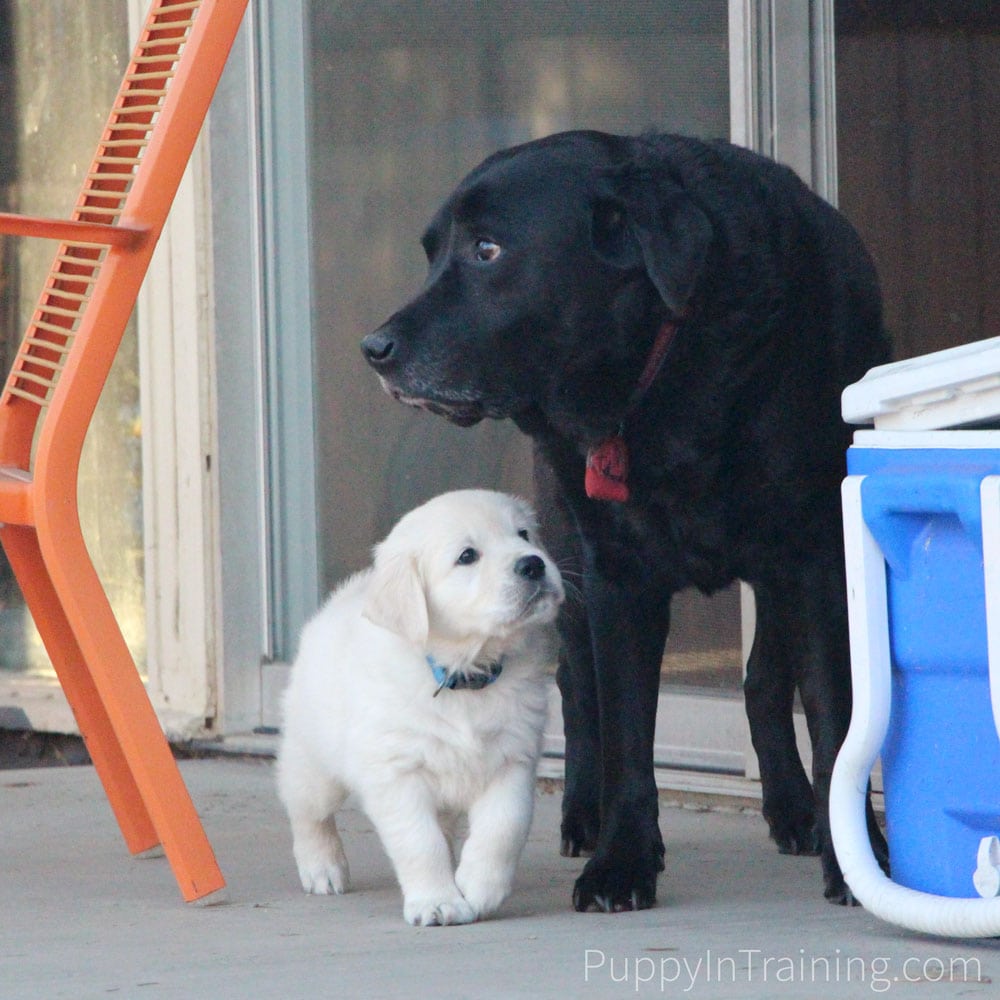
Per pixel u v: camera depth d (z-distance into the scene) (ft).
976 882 14.15
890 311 24.09
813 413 16.81
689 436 16.88
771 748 20.31
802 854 19.88
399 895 17.53
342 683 16.84
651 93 24.90
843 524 16.24
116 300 16.96
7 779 26.71
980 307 24.62
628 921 15.99
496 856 16.21
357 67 28.12
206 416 29.12
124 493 31.63
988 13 24.31
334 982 13.67
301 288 28.89
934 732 14.51
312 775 17.57
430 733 16.01
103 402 31.73
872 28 23.81
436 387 16.99
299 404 29.01
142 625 31.58
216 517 29.14
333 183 28.48
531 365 17.07
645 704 17.61
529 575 16.42
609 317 16.80
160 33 19.62
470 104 26.94
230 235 29.07
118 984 13.84
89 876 18.92
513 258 16.81
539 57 26.07
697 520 17.24
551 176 16.88
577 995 13.04
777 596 17.78
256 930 15.88
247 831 21.89
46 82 33.40
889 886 14.73
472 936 15.38
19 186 34.17
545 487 20.59
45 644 19.30
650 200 16.30
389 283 28.04
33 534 18.81
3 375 34.45
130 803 19.77
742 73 23.70
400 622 16.11
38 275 33.71
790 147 23.67
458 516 16.90
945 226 24.36
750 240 16.79
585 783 20.44
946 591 14.20
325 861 17.84
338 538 28.73
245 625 29.37
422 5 27.35
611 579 17.72
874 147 23.94
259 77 28.89
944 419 14.21
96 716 19.57
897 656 14.76
